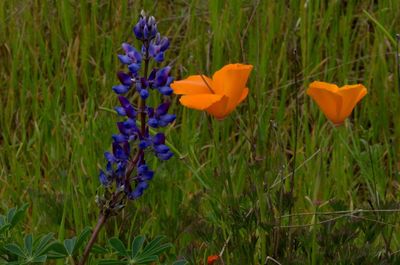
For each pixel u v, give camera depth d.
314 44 5.12
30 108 4.96
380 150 4.26
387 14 5.07
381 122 4.63
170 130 4.43
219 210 3.32
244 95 2.83
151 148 2.70
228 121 4.17
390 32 4.94
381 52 4.80
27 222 4.04
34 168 4.45
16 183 4.21
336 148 4.20
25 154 4.56
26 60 4.87
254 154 3.19
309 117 4.69
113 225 3.47
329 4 5.03
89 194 3.90
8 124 4.82
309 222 3.62
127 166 2.68
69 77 4.73
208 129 4.46
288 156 4.53
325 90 2.86
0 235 2.91
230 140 4.42
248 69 2.76
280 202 3.08
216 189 3.32
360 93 2.89
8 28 5.42
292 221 3.62
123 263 2.83
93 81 4.62
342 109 2.91
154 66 4.88
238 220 3.07
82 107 4.89
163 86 2.68
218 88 2.79
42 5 5.29
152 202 3.81
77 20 5.43
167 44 2.67
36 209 3.80
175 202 3.82
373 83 4.79
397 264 3.07
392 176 4.41
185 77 4.88
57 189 3.90
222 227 3.24
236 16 4.84
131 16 5.28
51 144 4.50
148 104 4.49
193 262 3.18
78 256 3.48
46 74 5.18
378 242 3.56
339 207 3.38
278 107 4.66
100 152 4.17
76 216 3.58
